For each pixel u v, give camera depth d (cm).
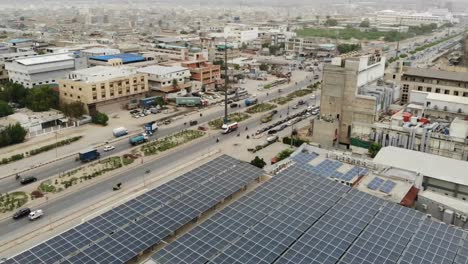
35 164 11356
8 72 19650
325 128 12381
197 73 19912
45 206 9062
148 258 5103
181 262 4988
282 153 11769
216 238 5484
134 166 11288
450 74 14675
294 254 5206
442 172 8694
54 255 5138
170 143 13025
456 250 5428
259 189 6862
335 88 12381
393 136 11506
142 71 18575
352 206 6444
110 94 16225
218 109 17225
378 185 7781
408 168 8875
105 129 14475
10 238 7831
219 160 8088
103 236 5559
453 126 10588
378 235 5697
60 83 16138
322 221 5988
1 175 10638
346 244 5459
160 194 6731
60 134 13850
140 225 5841
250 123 15375
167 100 18112
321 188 6981
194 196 6694
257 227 5769
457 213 6925
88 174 10688
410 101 13675
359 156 10844
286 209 6275
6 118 14050
